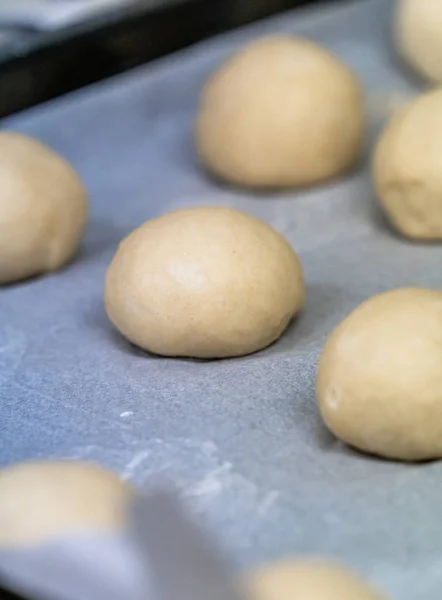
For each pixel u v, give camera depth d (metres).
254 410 0.26
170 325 0.29
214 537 0.21
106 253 0.37
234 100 0.41
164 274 0.29
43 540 0.18
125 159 0.44
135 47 0.42
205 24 0.44
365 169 0.42
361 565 0.20
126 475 0.24
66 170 0.36
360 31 0.50
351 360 0.24
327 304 0.32
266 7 0.47
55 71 0.39
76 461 0.23
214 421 0.26
